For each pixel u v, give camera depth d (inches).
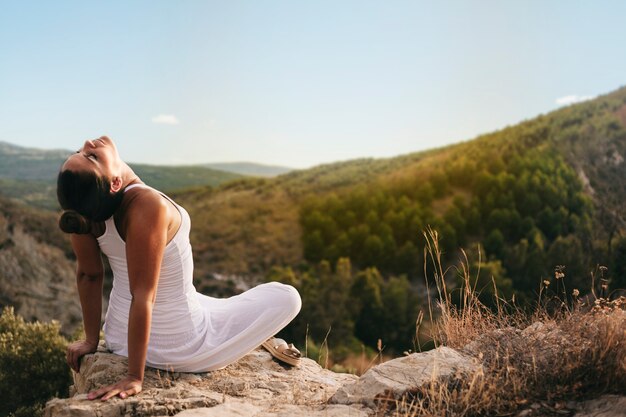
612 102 4301.2
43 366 287.3
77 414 85.1
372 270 2898.6
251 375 110.4
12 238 1902.1
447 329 111.3
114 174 93.0
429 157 4798.2
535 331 98.6
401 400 85.8
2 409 280.7
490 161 3853.3
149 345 103.6
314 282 2883.9
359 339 2566.4
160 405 88.6
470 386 82.0
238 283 3358.8
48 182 5511.8
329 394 99.2
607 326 88.3
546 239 3016.7
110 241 98.2
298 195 4394.7
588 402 80.4
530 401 82.5
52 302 1728.6
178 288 102.7
